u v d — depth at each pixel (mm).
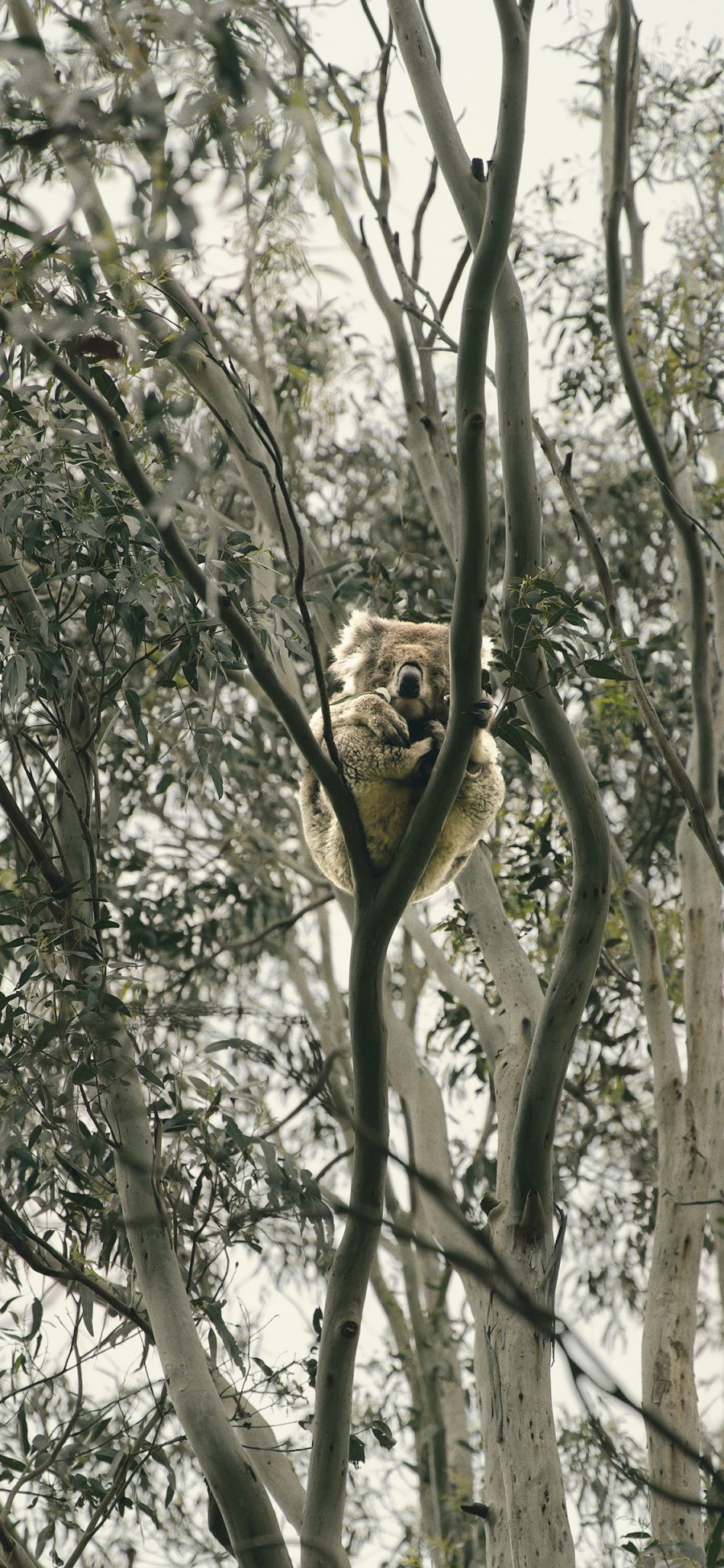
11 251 6473
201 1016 9555
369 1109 6617
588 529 7801
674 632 14039
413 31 8234
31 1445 8195
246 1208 8242
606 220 10461
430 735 8180
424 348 9562
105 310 6711
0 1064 7809
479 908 10266
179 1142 8367
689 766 11422
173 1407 7539
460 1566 11727
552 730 7531
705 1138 11086
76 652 9461
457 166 7875
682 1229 10719
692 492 13445
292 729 6504
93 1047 7848
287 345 12086
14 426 8062
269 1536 6461
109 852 14383
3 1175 8625
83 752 8562
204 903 14914
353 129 5664
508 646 7406
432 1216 11891
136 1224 7387
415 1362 13984
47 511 7641
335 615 10648
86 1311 8117
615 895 11555
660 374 12656
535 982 9875
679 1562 8172
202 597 6422
